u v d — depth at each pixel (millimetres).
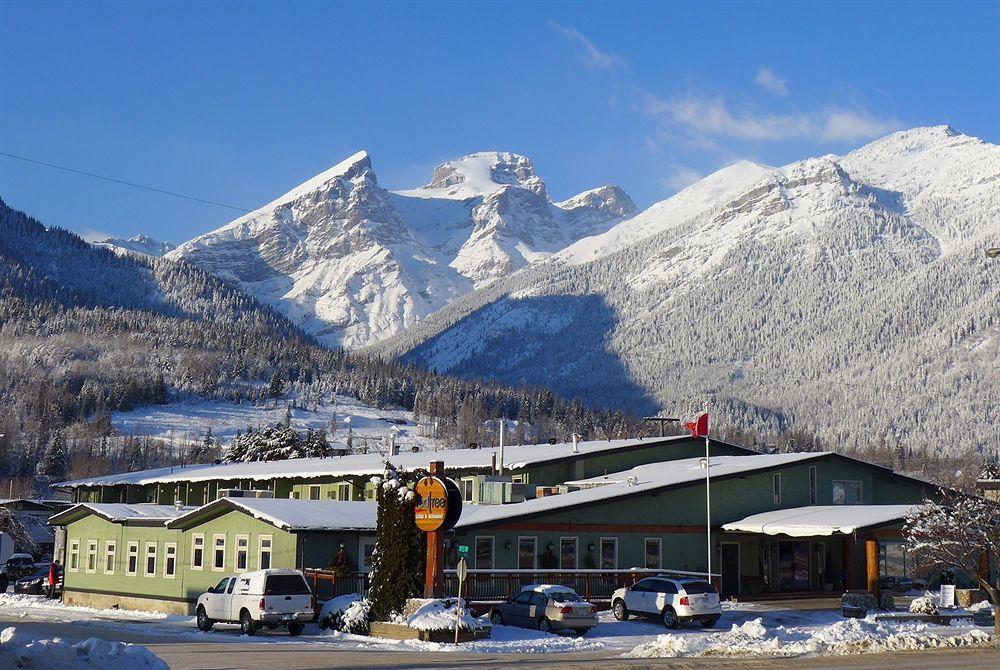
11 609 50469
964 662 26562
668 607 40094
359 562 44406
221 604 37562
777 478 55562
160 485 78375
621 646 34750
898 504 59375
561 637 36375
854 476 58750
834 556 56406
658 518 51156
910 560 55125
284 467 70250
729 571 53344
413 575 36875
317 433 121750
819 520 48906
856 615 43625
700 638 32406
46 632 36250
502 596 42938
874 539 46844
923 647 31641
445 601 36000
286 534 43406
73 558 55062
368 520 44969
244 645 32062
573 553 48406
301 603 36531
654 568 50594
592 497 49375
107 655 21688
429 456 66500
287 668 24875
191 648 30656
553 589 38312
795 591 54812
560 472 61375
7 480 177375
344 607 38031
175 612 47438
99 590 52594
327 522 43625
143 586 49812
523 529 47156
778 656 29578
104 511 52281
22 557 71938
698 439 67000
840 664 26219
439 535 36969
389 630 35438
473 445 76812
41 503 90562
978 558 47344
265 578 36062
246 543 45094
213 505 46094
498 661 27938
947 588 46719
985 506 38906
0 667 20000
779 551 55375
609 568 49188
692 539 52031
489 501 55469
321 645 32625
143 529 50531
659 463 62094
